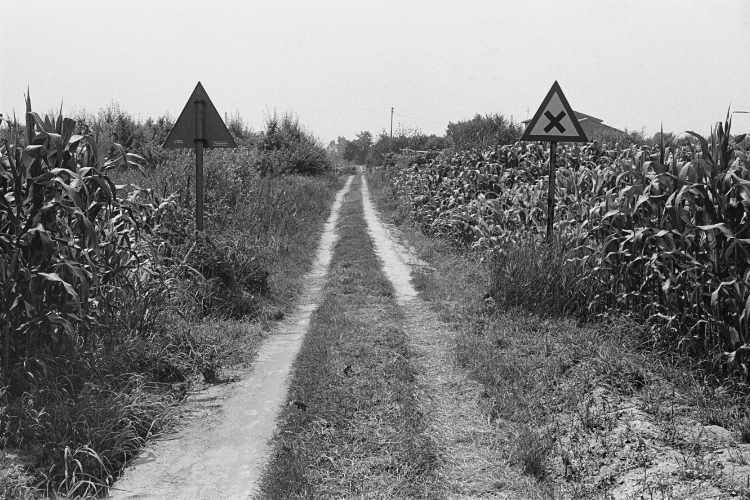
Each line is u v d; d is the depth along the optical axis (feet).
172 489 13.35
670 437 14.03
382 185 113.60
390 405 17.43
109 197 17.54
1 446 13.79
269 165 94.17
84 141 17.74
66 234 17.11
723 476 12.12
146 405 16.80
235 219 40.86
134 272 22.12
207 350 21.72
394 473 14.03
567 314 24.16
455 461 14.75
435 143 115.96
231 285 28.27
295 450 14.79
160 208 27.53
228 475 13.98
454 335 24.22
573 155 44.06
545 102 26.99
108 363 17.57
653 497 11.89
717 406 15.53
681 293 19.10
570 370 18.43
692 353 18.26
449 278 34.35
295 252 43.32
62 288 16.61
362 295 31.37
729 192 17.07
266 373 20.68
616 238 21.52
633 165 21.72
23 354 16.11
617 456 13.78
